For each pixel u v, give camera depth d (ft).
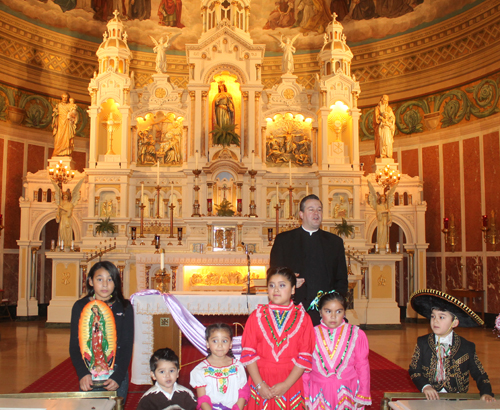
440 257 49.80
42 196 47.83
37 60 52.37
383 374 25.16
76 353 13.60
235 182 46.73
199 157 47.37
